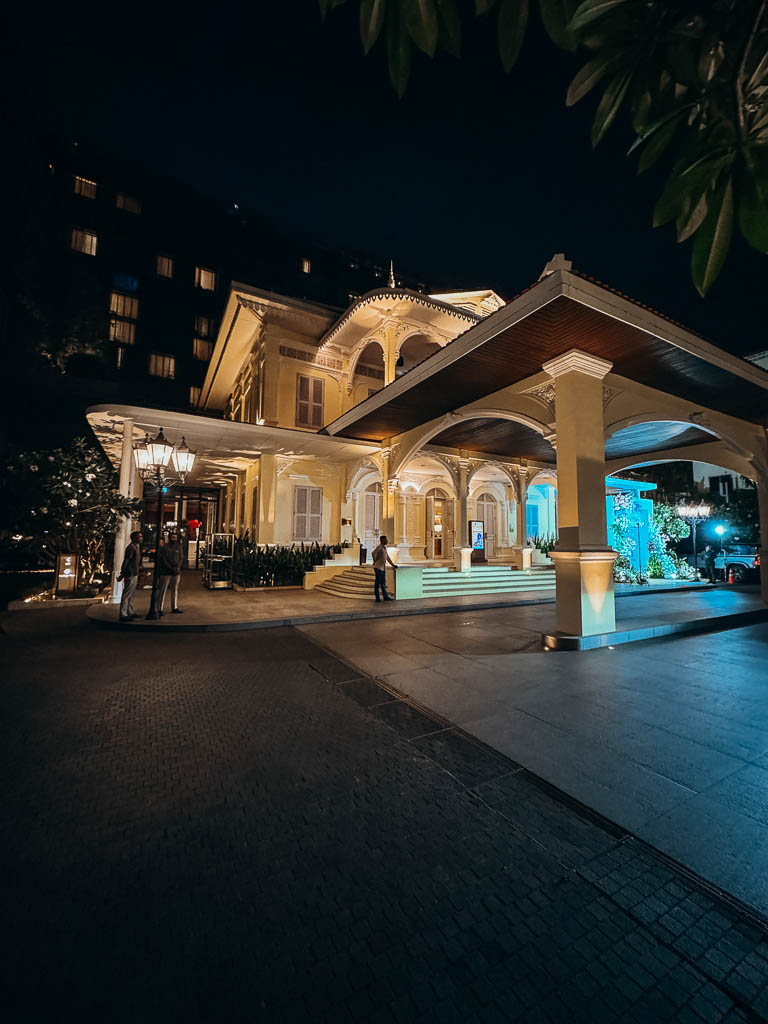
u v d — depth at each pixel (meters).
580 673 5.96
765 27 1.19
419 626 9.16
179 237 38.56
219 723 4.45
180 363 37.53
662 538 18.84
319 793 3.25
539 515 21.48
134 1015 1.67
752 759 3.70
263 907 2.21
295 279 43.06
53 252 32.88
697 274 1.24
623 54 1.33
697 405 10.14
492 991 1.78
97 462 13.16
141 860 2.54
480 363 8.23
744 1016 1.68
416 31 1.31
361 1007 1.71
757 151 1.21
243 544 16.22
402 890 2.33
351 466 17.45
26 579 17.12
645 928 2.09
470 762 3.70
